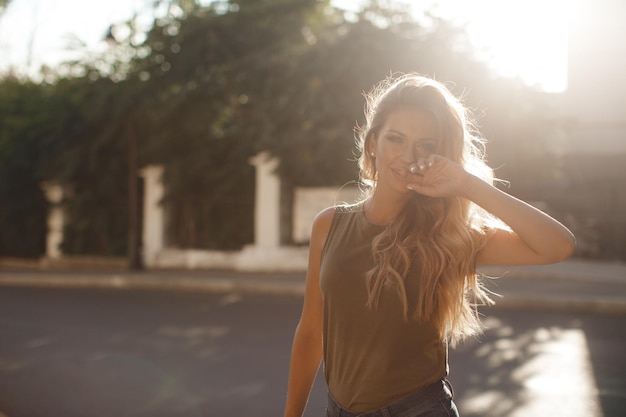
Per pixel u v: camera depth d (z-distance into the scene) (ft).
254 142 49.93
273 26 51.52
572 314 32.40
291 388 7.03
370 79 44.68
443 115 6.07
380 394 6.05
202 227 55.67
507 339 26.00
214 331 28.37
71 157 58.44
